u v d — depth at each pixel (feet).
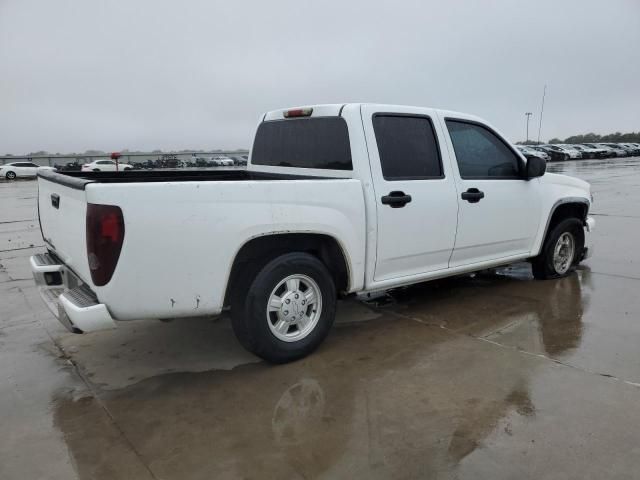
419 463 8.71
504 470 8.48
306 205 12.24
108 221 10.07
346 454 9.01
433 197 14.73
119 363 13.07
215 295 11.30
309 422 10.07
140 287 10.60
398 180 14.07
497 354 13.05
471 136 16.26
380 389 11.34
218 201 11.06
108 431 9.91
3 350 13.99
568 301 17.29
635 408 10.29
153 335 14.94
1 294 19.45
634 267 22.02
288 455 9.02
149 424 10.14
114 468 8.78
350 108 13.61
